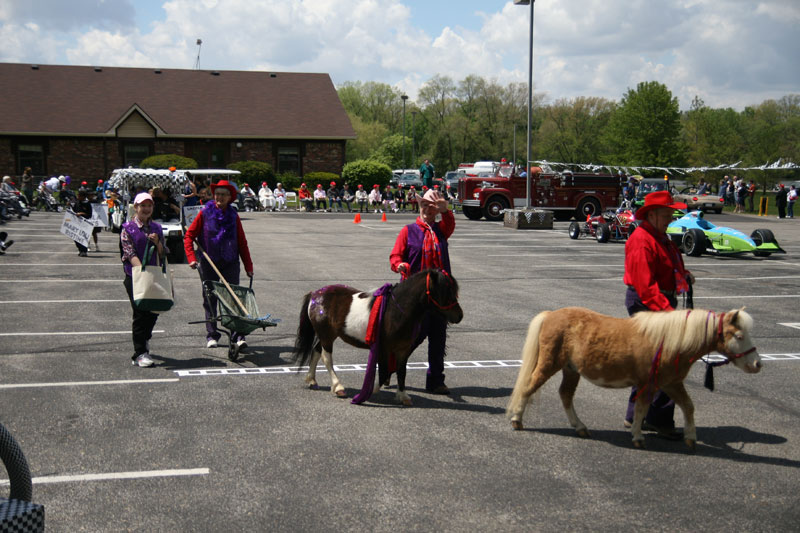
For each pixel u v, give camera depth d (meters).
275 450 5.71
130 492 4.90
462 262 18.77
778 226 33.09
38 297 12.63
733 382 7.97
